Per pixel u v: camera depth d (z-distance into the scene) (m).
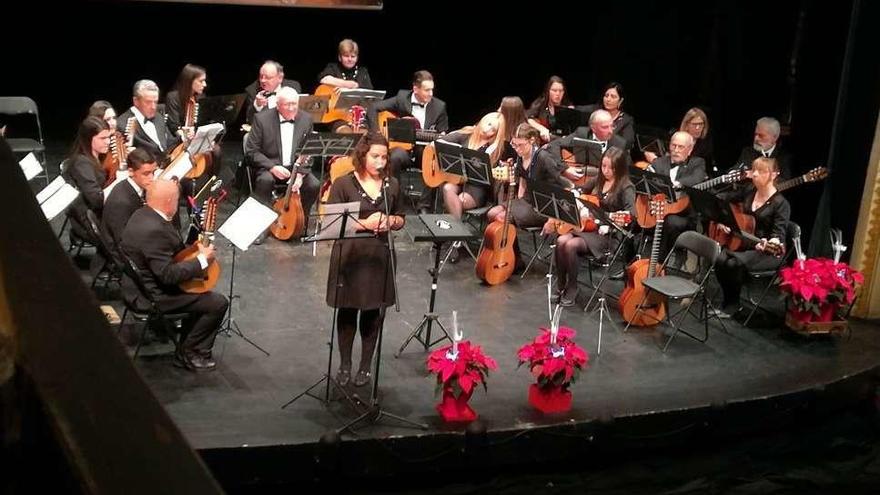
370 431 5.41
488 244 7.73
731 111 10.49
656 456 6.02
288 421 5.46
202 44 13.75
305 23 13.73
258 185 8.67
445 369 5.46
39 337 0.57
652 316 7.16
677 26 11.00
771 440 6.27
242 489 5.21
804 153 8.72
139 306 5.80
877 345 7.19
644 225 7.84
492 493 5.61
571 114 9.75
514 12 13.10
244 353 6.29
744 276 7.40
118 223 6.32
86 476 0.52
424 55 13.63
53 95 13.02
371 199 5.58
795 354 6.92
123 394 0.56
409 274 7.91
